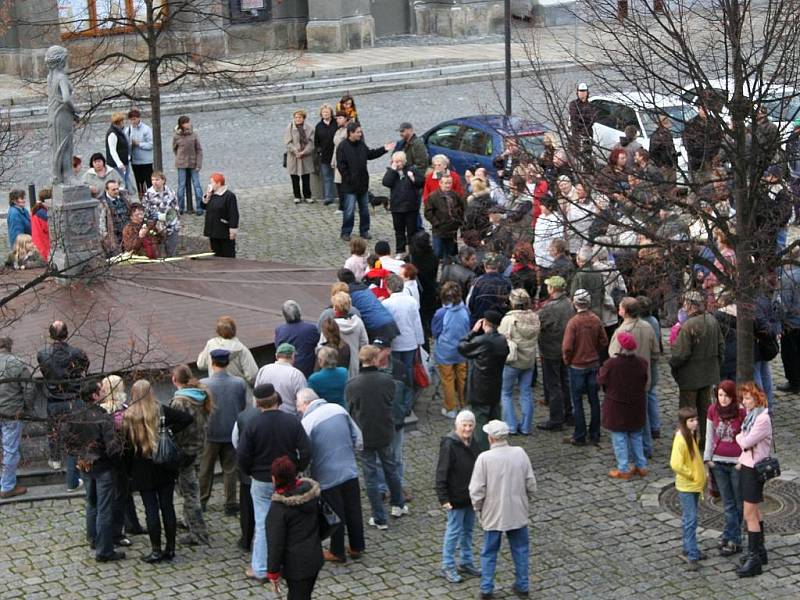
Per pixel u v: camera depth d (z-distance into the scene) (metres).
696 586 14.20
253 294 20.53
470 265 19.94
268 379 15.53
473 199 21.38
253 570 14.30
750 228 15.51
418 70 39.94
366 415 15.22
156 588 14.17
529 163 17.20
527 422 18.12
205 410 14.77
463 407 18.70
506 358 17.22
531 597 14.02
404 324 18.08
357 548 14.81
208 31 38.88
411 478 16.89
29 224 23.89
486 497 13.71
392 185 24.78
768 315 16.33
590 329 17.48
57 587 14.22
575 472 17.05
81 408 14.12
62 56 19.62
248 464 14.08
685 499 14.45
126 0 37.34
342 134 27.98
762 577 14.34
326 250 25.75
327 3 42.03
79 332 17.98
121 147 27.39
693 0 25.39
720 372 17.42
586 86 25.34
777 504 16.02
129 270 21.11
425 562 14.78
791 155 15.80
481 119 28.19
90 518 14.92
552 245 18.41
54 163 19.72
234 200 23.38
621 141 23.23
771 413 18.73
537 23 45.22
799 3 17.48
